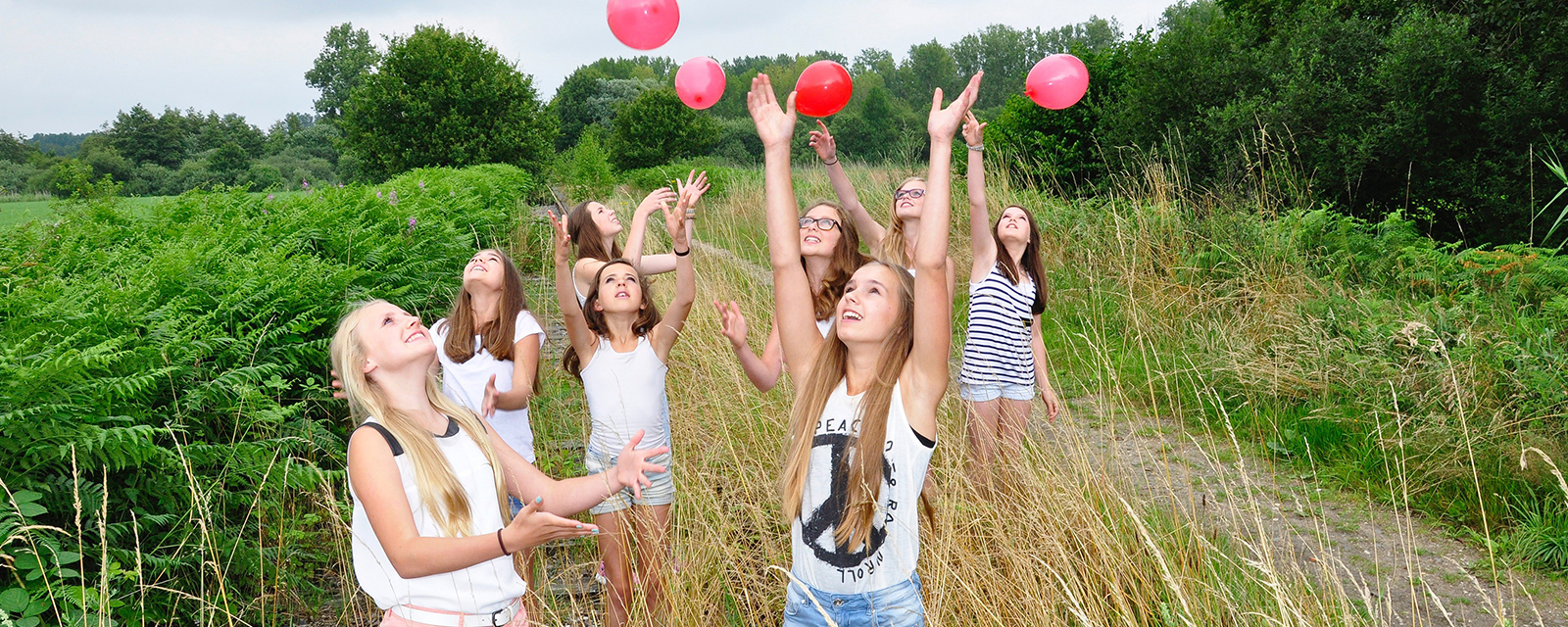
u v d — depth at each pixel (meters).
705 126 46.69
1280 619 2.83
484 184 15.80
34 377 2.91
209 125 79.50
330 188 10.38
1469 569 3.77
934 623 2.62
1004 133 13.55
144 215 8.31
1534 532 3.82
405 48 30.75
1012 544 3.25
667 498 3.37
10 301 3.95
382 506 1.92
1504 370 4.73
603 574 3.31
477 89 30.52
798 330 2.41
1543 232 8.54
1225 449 5.07
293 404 4.95
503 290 3.38
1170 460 4.89
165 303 4.79
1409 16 9.61
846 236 3.57
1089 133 12.68
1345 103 9.30
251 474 3.55
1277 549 3.87
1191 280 7.35
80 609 2.68
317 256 7.00
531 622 2.78
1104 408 5.59
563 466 4.60
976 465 3.81
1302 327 6.04
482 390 3.38
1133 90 11.75
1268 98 10.16
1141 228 8.27
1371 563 3.81
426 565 1.87
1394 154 9.03
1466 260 6.58
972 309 4.04
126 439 3.11
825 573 2.21
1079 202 10.18
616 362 3.30
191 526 3.24
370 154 30.62
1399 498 4.33
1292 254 7.23
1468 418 4.53
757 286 7.77
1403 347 5.23
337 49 88.06
